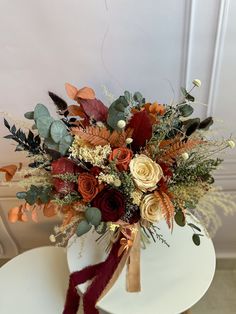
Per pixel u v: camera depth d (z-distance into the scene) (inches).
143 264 46.4
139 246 43.3
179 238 49.3
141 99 42.9
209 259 46.9
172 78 49.6
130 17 44.4
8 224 67.1
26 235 69.7
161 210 36.9
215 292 70.0
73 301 46.1
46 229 68.1
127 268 43.6
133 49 47.0
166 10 43.8
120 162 36.3
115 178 36.4
